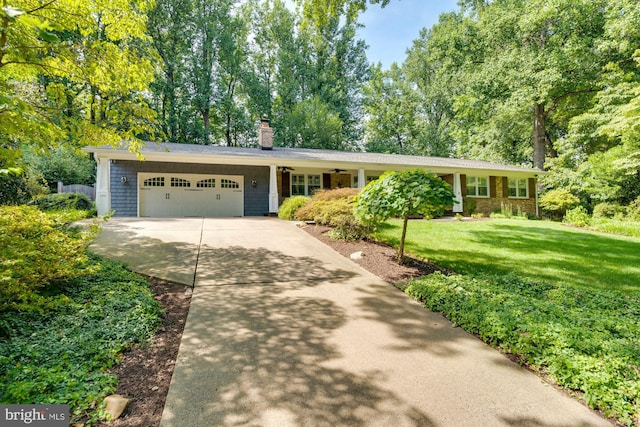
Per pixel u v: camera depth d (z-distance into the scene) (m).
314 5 9.23
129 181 11.68
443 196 5.21
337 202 7.88
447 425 2.04
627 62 15.79
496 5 18.92
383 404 2.22
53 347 2.54
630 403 2.19
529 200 18.03
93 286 3.84
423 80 30.30
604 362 2.53
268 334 3.21
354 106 30.66
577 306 4.01
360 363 2.73
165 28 21.91
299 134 25.70
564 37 16.66
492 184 16.98
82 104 4.95
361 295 4.38
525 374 2.63
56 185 14.90
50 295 3.40
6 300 2.89
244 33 26.53
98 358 2.53
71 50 3.96
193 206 12.62
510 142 21.64
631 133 11.98
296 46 28.33
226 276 4.94
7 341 2.59
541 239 8.39
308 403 2.21
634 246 7.88
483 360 2.83
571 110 18.88
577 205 15.55
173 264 5.34
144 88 4.92
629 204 14.27
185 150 11.94
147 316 3.28
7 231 3.31
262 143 14.83
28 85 5.14
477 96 18.84
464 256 6.52
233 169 13.28
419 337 3.23
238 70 25.28
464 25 19.81
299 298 4.20
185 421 2.01
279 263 5.70
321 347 2.98
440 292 4.18
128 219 9.63
